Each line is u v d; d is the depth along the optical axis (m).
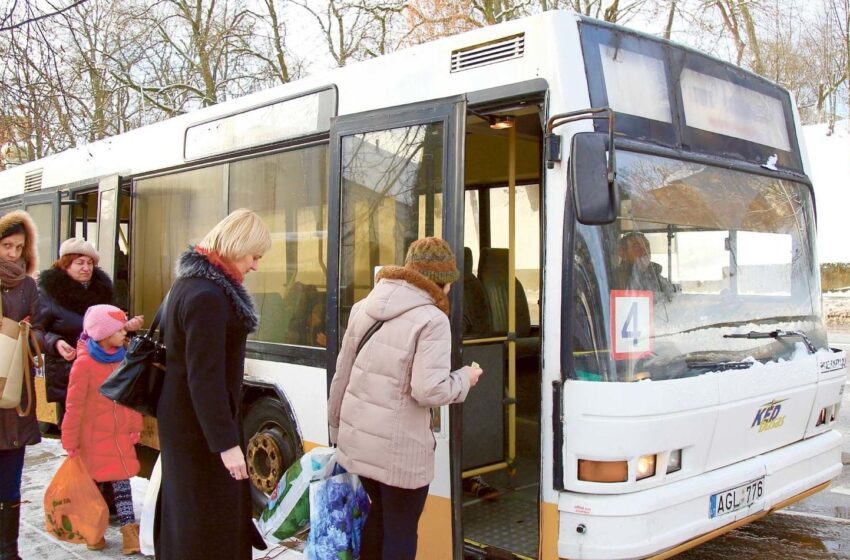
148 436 6.56
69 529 4.52
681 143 4.15
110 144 7.49
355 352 3.54
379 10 21.45
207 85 20.50
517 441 5.74
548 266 3.70
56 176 8.43
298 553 4.59
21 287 4.09
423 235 4.14
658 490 3.59
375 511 3.54
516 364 5.85
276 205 5.39
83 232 8.16
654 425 3.55
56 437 8.16
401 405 3.32
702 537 3.76
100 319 4.45
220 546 3.25
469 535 4.29
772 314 4.56
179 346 3.20
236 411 3.27
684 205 4.10
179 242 6.39
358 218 4.57
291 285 5.24
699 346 4.01
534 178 5.87
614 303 3.65
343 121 4.72
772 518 5.64
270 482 5.35
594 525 3.49
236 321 3.21
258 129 5.60
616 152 3.78
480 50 4.10
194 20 20.78
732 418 3.95
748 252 4.47
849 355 13.52
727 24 20.64
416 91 4.41
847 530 5.35
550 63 3.75
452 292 3.89
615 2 19.69
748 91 4.72
